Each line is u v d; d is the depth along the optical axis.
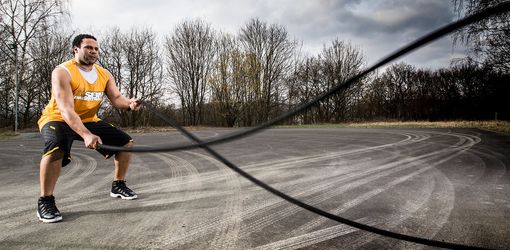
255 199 3.36
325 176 4.64
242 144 10.07
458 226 2.51
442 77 35.03
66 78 2.80
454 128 17.64
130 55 31.75
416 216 2.77
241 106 34.66
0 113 26.50
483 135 12.06
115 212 2.93
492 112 23.56
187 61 37.28
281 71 37.97
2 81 23.25
